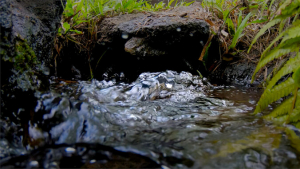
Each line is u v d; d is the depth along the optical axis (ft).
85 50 6.75
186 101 4.58
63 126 2.81
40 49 4.24
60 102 3.03
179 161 2.40
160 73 6.11
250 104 4.38
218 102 4.51
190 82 5.90
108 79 6.21
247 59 6.63
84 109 3.09
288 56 5.14
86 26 6.85
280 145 2.70
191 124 3.33
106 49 6.75
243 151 2.57
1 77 2.87
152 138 2.86
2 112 2.68
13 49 3.21
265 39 6.79
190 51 6.43
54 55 5.94
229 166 2.33
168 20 6.24
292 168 2.31
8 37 3.19
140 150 2.57
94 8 7.21
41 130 2.69
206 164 2.36
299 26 3.32
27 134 2.61
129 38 6.31
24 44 3.49
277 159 2.44
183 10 7.74
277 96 3.41
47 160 2.33
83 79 6.14
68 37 6.39
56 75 5.93
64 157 2.40
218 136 2.94
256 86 5.79
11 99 2.87
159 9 8.48
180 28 5.95
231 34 6.86
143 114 3.72
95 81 5.91
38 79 3.52
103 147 2.60
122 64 6.78
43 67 4.19
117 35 6.44
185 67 6.59
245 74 6.37
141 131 3.05
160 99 4.72
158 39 6.08
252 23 7.00
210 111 3.97
